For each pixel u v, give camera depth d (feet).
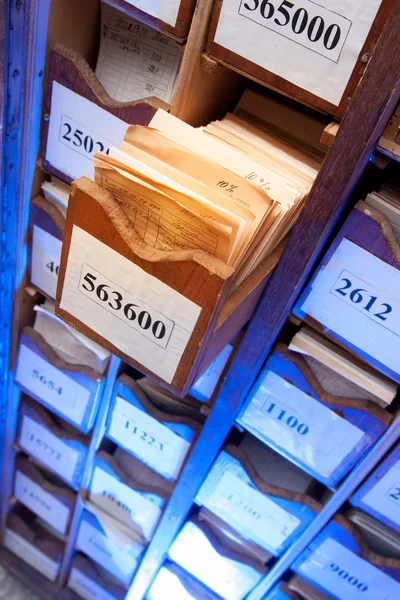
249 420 3.63
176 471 4.26
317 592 4.33
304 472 4.20
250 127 2.93
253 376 3.34
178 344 2.29
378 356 2.88
